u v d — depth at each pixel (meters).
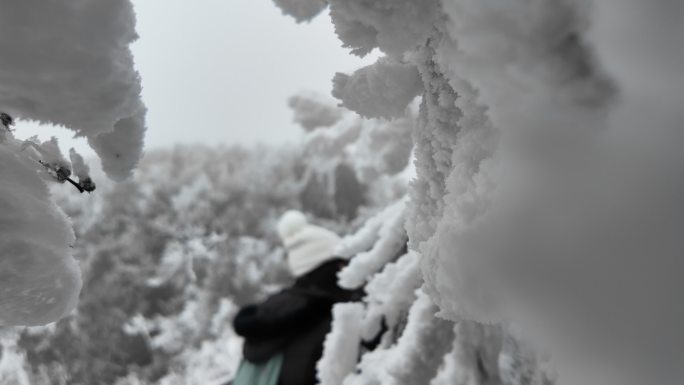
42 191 0.45
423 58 0.46
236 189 5.21
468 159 0.40
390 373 0.80
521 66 0.30
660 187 0.30
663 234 0.29
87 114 0.38
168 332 4.30
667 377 0.30
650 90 0.30
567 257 0.31
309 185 4.89
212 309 4.54
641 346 0.30
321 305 1.58
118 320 4.08
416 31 0.38
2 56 0.35
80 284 0.46
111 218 4.67
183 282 4.61
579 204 0.31
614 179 0.30
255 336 1.58
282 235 1.85
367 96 0.49
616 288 0.30
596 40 0.30
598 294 0.31
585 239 0.31
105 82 0.37
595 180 0.31
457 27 0.32
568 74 0.30
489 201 0.35
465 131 0.40
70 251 0.46
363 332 1.08
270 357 1.57
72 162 0.44
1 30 0.35
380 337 1.14
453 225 0.37
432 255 0.39
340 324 1.11
